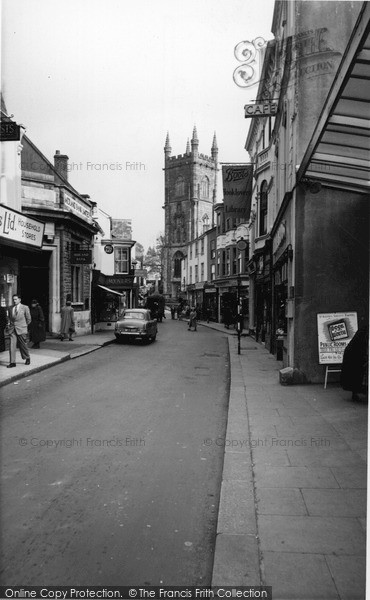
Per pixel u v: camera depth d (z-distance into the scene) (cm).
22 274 1855
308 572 302
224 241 3703
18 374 1005
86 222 2092
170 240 6312
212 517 389
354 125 593
